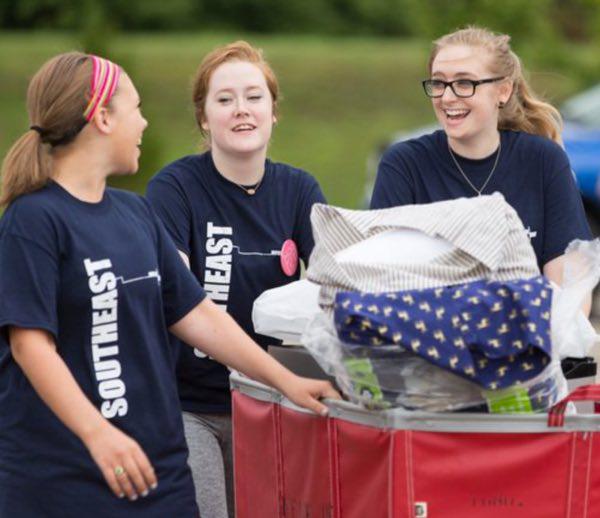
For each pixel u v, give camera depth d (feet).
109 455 26.05
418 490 26.84
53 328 26.89
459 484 26.86
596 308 85.92
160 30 256.93
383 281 26.86
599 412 30.73
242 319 36.47
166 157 161.38
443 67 34.96
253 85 36.04
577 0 140.67
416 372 26.76
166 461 28.48
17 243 26.91
